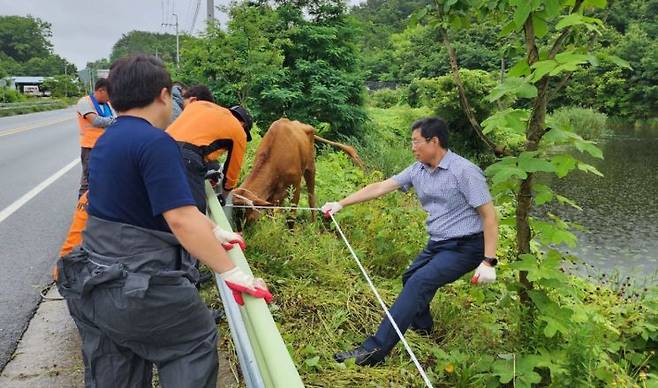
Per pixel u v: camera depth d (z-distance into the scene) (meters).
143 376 2.16
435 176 3.67
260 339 1.69
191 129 3.71
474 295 4.08
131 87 1.97
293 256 4.67
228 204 4.65
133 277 1.85
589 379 3.11
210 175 4.40
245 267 2.19
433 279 3.56
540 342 3.45
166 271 1.92
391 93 37.59
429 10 3.93
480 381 3.25
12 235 5.97
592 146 3.14
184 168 1.97
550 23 3.28
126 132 1.93
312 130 6.01
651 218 12.82
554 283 3.38
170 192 1.86
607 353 3.82
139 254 1.92
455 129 17.84
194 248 1.88
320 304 4.17
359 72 14.56
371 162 12.74
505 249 4.93
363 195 4.07
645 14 34.66
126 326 1.89
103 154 1.95
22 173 10.01
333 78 13.30
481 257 3.64
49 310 4.01
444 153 3.64
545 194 3.42
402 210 5.80
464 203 3.60
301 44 13.32
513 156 3.41
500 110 3.54
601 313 4.25
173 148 1.92
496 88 3.19
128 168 1.89
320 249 4.96
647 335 4.02
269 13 12.65
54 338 3.55
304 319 3.97
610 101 35.31
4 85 46.81
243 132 4.02
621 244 10.63
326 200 6.80
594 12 3.66
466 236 3.60
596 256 9.79
